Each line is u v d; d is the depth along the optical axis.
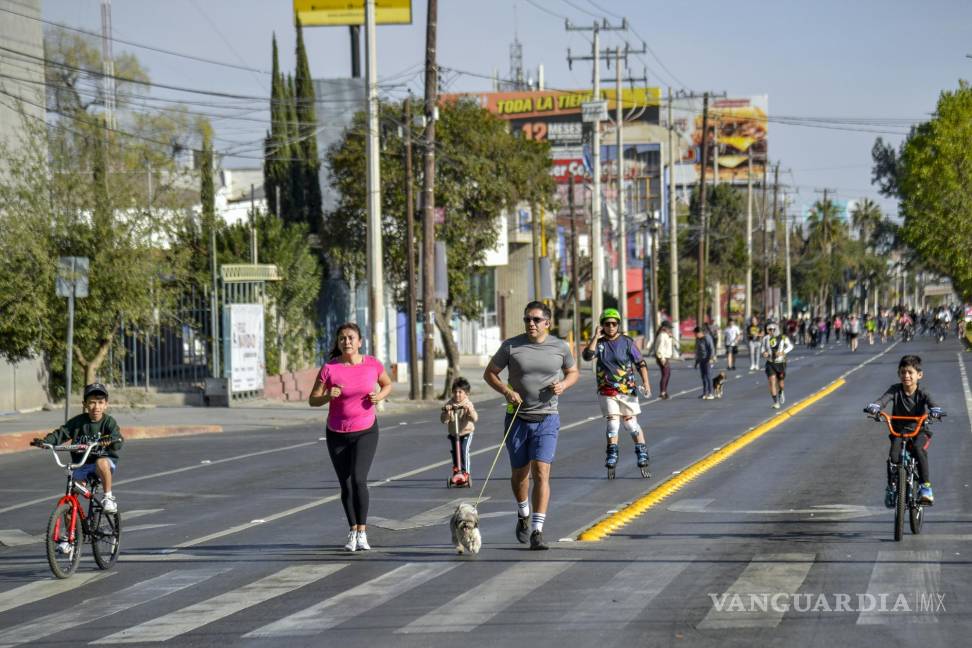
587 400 110.19
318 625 26.62
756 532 37.34
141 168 98.94
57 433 34.62
